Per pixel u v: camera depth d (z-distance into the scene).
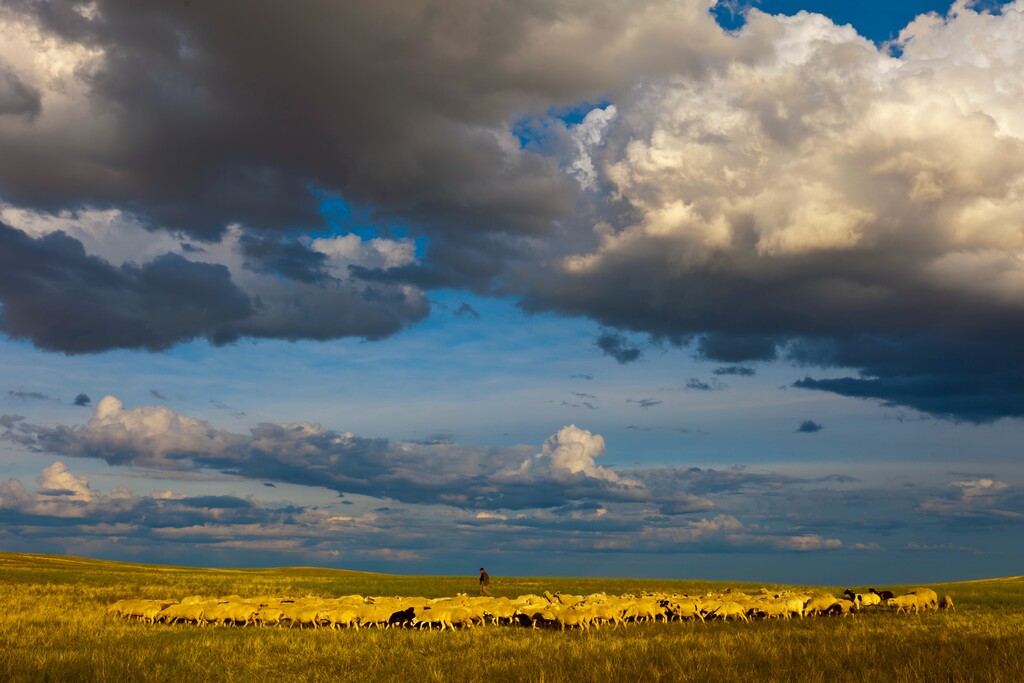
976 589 56.47
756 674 18.33
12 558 98.12
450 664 20.59
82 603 39.38
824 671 18.19
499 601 32.44
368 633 27.73
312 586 57.16
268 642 24.75
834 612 34.72
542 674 18.23
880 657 19.77
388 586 57.69
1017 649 19.88
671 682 17.81
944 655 19.36
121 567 100.50
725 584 66.12
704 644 23.52
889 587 56.78
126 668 19.53
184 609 31.42
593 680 18.14
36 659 20.17
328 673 19.92
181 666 20.19
